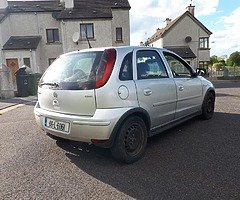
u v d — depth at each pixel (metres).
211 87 5.88
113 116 3.27
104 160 3.74
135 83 3.62
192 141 4.43
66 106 3.54
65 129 3.50
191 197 2.67
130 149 3.58
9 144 4.66
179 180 3.04
